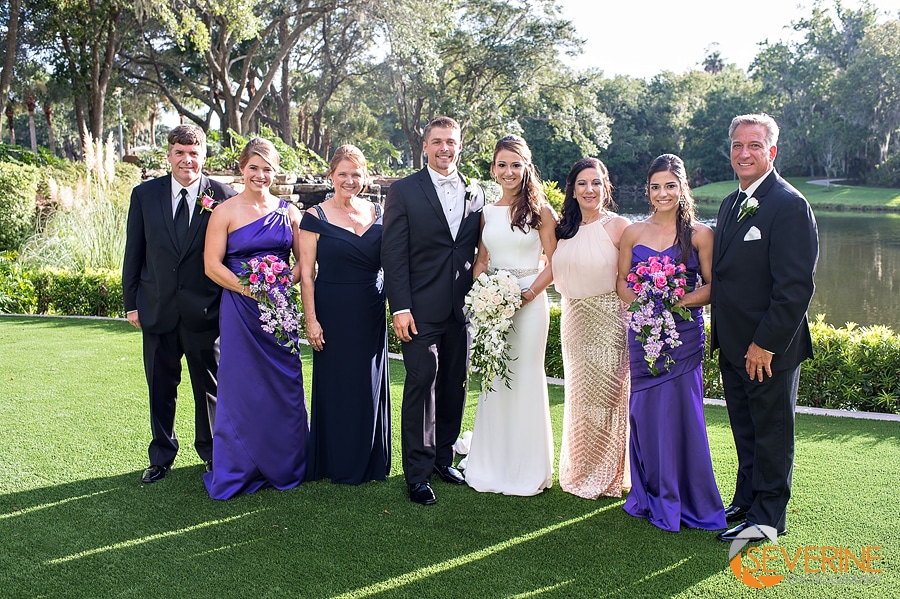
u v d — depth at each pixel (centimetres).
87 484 354
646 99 5678
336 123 4228
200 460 389
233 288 346
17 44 1981
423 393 345
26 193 1057
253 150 350
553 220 357
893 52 4244
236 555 285
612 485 347
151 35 2289
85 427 433
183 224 351
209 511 326
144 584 263
